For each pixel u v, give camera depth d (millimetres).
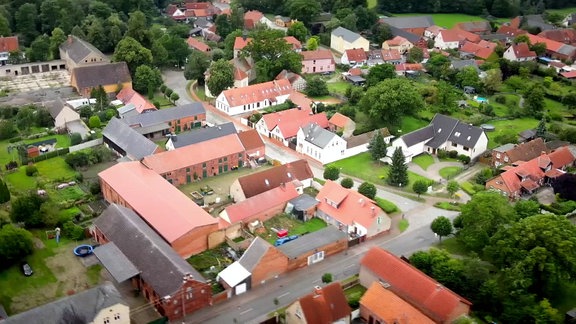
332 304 74500
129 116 134125
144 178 104875
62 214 97438
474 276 80500
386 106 134875
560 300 84125
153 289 77375
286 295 82562
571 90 176750
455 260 84125
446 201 111062
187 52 188125
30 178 113000
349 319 75625
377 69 164875
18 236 86125
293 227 99500
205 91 164500
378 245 95688
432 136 134250
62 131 134375
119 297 71812
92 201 106500
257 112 148750
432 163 128875
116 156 124250
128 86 159875
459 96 166500
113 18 195125
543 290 82438
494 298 78938
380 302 75250
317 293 74312
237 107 150000
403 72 184625
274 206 101562
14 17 199875
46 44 178750
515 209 98312
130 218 89938
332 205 101500
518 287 78938
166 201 97250
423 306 76250
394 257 82938
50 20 198875
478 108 158750
